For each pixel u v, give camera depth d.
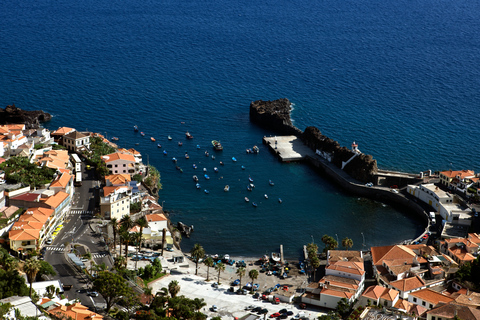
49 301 181.75
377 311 197.25
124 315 185.25
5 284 183.00
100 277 192.12
